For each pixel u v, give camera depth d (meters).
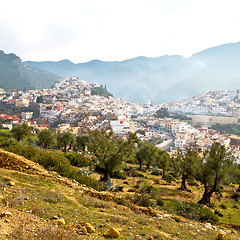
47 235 6.24
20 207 8.88
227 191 41.53
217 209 25.58
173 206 21.17
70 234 6.75
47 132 61.66
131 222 10.46
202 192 35.69
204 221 17.67
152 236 8.92
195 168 28.44
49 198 11.03
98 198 14.68
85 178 20.27
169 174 50.88
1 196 9.52
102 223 9.34
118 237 7.99
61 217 8.85
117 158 29.30
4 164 14.99
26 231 6.37
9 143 30.00
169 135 189.00
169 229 10.80
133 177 37.59
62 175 18.16
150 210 14.48
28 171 15.05
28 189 11.71
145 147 54.47
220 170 26.16
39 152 20.61
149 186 27.75
